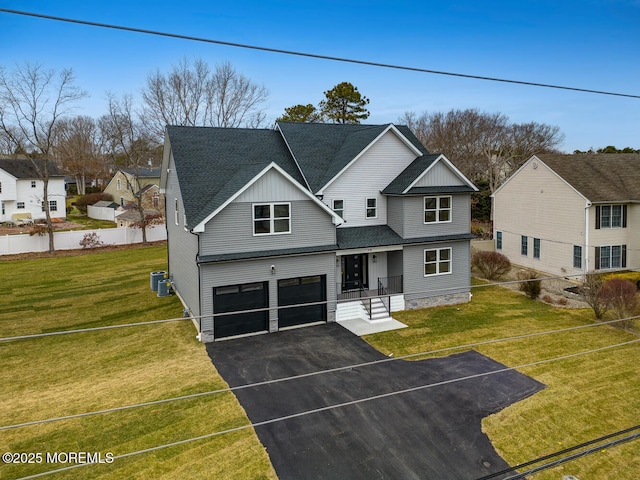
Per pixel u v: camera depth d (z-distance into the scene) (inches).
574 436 437.4
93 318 795.4
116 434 441.1
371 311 792.9
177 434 440.5
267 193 705.6
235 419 465.4
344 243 788.6
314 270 754.8
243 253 694.5
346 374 571.5
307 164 864.3
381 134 852.6
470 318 795.4
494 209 1322.6
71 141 3002.0
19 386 545.0
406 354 636.1
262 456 405.4
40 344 680.4
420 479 374.3
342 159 862.5
